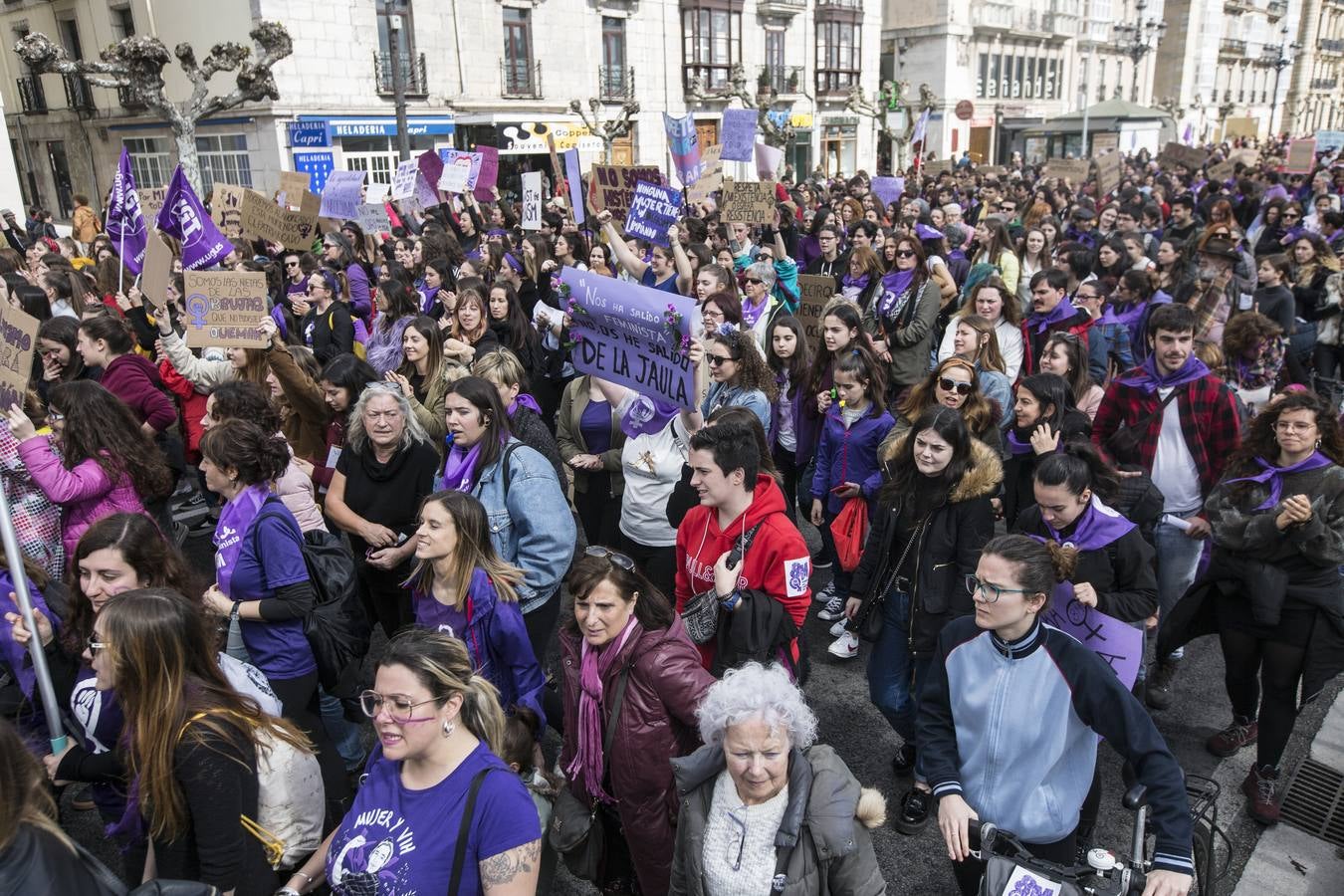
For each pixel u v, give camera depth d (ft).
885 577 12.84
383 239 42.32
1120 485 13.24
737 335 15.88
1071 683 8.85
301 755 9.25
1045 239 30.17
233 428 11.76
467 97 80.28
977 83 152.35
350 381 16.63
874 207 47.16
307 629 11.44
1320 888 11.48
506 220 52.29
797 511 23.88
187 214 23.53
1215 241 22.22
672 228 24.63
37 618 11.41
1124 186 60.85
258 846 8.70
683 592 12.23
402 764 8.05
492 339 21.47
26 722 11.74
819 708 15.57
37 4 90.68
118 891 6.68
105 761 9.25
